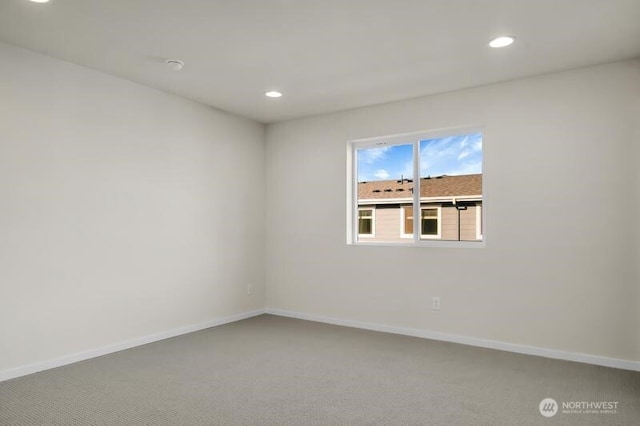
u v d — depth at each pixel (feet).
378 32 9.65
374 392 9.40
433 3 8.39
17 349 10.32
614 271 11.17
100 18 9.00
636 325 10.87
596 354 11.34
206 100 14.88
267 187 17.98
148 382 9.96
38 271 10.75
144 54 10.93
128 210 12.87
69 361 11.30
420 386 9.75
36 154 10.77
